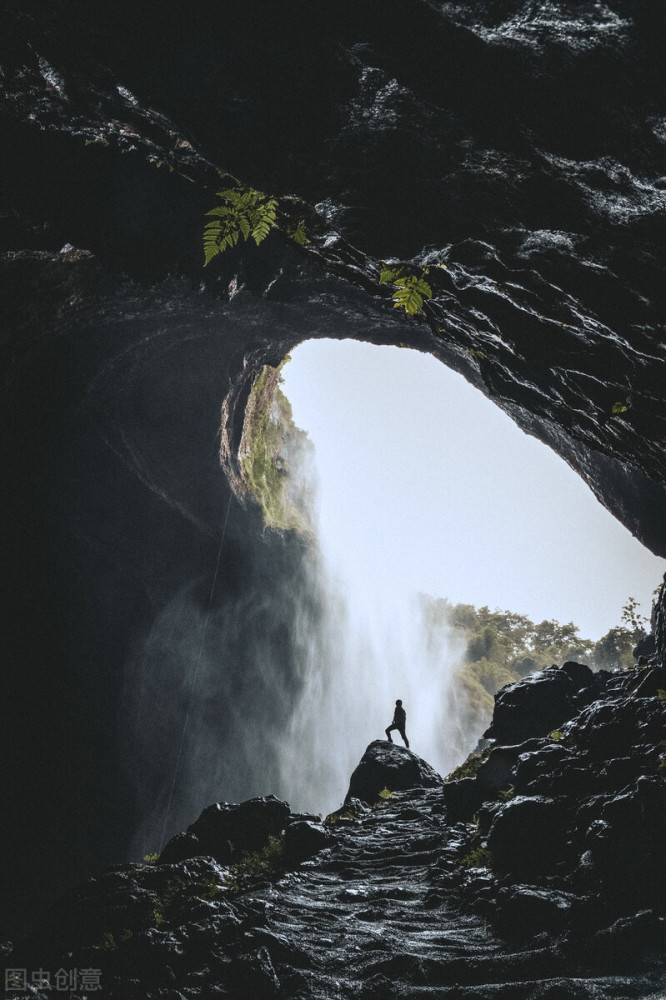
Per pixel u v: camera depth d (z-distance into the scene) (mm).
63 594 24859
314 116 3475
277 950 5262
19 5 3900
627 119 2697
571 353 4852
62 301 16312
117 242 11117
